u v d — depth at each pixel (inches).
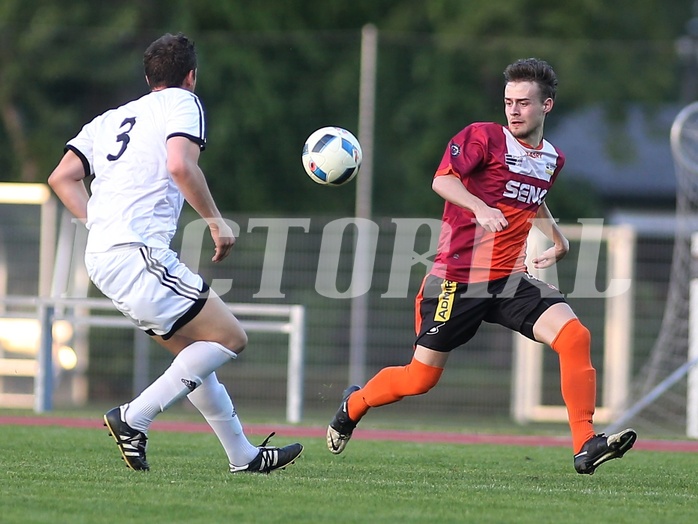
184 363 698.8
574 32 2682.1
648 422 1729.8
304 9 2728.8
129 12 2512.3
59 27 2495.1
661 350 1633.9
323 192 2347.4
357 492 671.8
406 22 2746.1
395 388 815.7
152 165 691.4
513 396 1830.7
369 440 1128.8
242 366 1871.3
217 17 2608.3
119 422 711.7
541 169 784.9
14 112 2447.1
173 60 721.6
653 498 683.4
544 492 698.8
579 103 2669.8
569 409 749.9
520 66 773.3
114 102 2529.5
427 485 721.0
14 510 578.9
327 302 1813.5
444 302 790.5
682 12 3361.2
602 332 1862.7
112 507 591.5
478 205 723.4
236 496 635.5
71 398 1894.7
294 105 2374.5
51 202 1820.9
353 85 2378.2
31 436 1024.2
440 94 2458.2
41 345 1434.5
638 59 2709.2
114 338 1907.0
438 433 1272.1
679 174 1515.7
